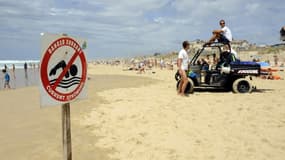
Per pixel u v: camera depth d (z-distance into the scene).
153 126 5.66
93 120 6.49
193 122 5.80
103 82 16.81
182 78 8.93
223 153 4.15
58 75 2.53
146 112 6.79
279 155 4.01
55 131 5.82
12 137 5.40
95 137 5.28
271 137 4.75
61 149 4.74
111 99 9.18
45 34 2.38
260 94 9.24
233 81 9.86
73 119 6.64
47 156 4.42
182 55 8.80
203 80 9.77
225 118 6.00
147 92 10.39
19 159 4.29
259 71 9.64
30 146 4.88
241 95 9.01
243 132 5.05
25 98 10.79
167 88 11.74
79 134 5.48
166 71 31.30
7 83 17.56
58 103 2.55
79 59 2.75
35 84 21.05
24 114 7.47
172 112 6.66
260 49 58.34
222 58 9.84
